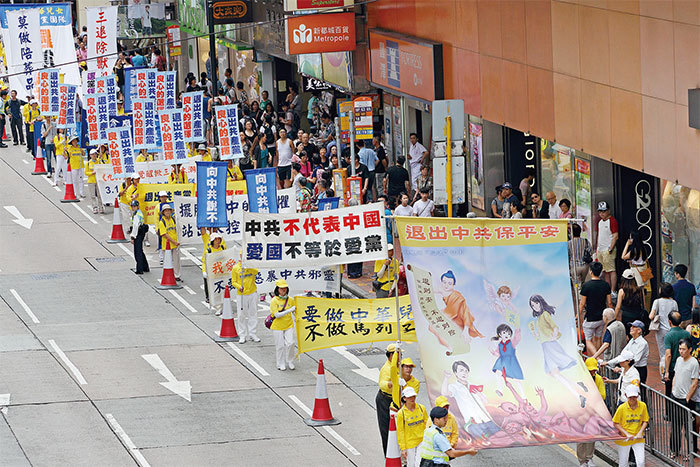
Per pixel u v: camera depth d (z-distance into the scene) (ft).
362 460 99.66
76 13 364.99
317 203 159.63
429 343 94.48
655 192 132.16
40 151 237.04
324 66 209.87
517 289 95.76
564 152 146.20
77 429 107.55
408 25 182.50
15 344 133.69
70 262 172.14
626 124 123.34
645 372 103.35
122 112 218.38
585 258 125.39
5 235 188.85
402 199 159.12
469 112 164.14
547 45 139.74
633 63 120.98
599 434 92.12
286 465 98.63
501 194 150.92
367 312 114.32
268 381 120.78
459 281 95.35
